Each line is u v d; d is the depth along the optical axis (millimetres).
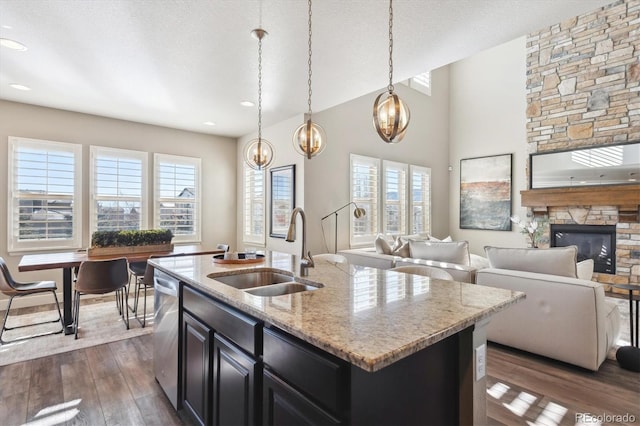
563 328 2580
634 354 2547
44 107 4379
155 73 3344
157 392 2297
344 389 920
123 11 2301
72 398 2223
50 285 3480
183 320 1946
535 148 5941
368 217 5691
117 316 3953
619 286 2688
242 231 6020
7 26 2475
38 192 4336
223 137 6070
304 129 2561
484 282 2945
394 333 989
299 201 4820
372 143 5828
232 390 1427
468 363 1264
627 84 4996
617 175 5043
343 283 1713
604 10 5207
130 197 5031
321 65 3189
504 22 2447
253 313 1252
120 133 4973
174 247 4523
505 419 1976
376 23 2469
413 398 1123
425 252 3711
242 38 2678
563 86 5621
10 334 3383
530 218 6031
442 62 3111
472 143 7320
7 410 2088
